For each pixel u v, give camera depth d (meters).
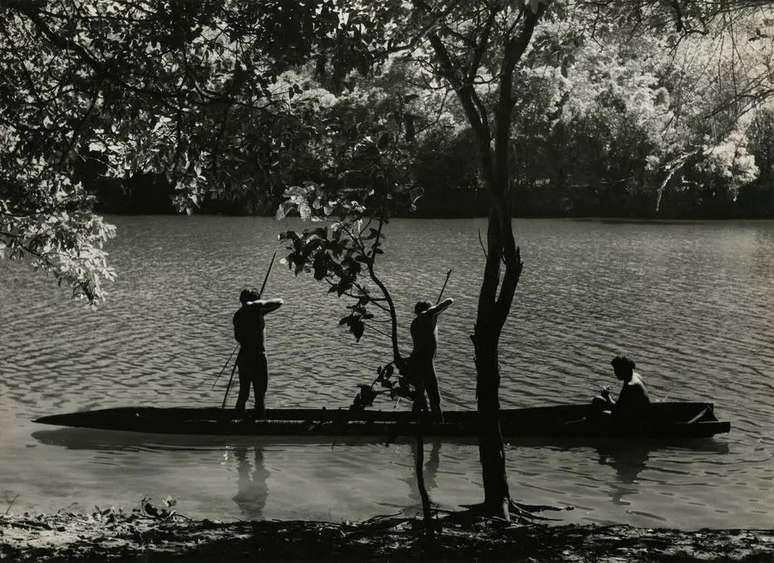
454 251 45.91
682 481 11.43
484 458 9.36
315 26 8.95
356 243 7.51
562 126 81.50
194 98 9.31
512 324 24.17
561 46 10.89
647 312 26.33
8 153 10.84
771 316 25.53
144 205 82.75
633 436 13.51
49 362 18.72
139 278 34.00
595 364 19.05
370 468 11.88
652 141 76.00
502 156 9.21
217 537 7.58
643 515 10.09
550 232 62.56
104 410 14.02
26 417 14.34
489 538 7.65
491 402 9.34
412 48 9.29
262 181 9.34
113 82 9.18
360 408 7.36
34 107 10.10
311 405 15.37
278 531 7.88
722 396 16.33
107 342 20.98
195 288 31.16
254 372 14.09
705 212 81.56
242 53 9.12
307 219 7.63
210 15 8.89
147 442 13.03
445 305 14.05
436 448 12.92
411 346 20.80
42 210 11.48
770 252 46.81
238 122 9.29
